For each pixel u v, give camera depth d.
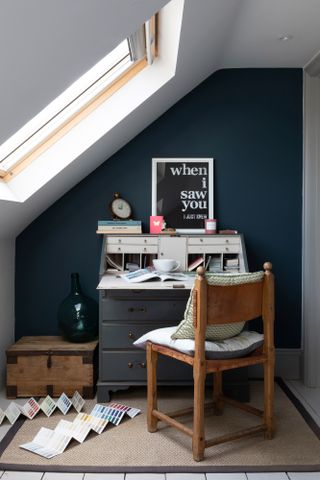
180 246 3.25
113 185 3.43
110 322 2.93
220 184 3.45
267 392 2.42
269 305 2.40
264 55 3.14
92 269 3.44
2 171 2.77
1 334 3.12
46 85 1.65
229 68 3.41
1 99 1.56
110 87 2.83
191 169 3.42
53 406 2.77
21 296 3.43
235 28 2.69
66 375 2.98
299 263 3.44
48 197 3.19
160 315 2.92
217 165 3.44
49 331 3.45
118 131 3.01
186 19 2.06
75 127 2.86
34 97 1.69
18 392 2.98
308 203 3.33
